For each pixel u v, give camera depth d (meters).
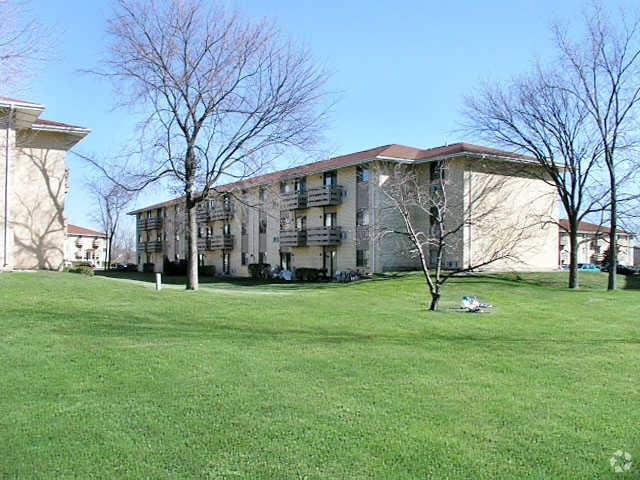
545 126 25.95
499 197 30.41
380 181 30.33
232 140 18.39
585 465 4.62
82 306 11.98
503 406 6.16
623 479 4.38
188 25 17.69
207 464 4.48
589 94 24.98
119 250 90.19
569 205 26.14
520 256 31.56
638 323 13.64
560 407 6.20
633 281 28.52
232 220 44.66
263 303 14.60
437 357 8.56
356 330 11.06
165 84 17.73
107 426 5.22
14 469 4.32
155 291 15.69
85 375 6.84
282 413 5.70
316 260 35.62
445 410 5.96
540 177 29.58
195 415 5.57
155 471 4.34
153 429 5.18
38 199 21.11
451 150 30.12
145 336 9.27
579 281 27.38
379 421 5.54
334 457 4.66
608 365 8.42
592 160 25.33
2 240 18.12
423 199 22.81
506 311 15.41
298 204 35.69
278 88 18.62
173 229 54.12
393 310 14.48
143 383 6.59
